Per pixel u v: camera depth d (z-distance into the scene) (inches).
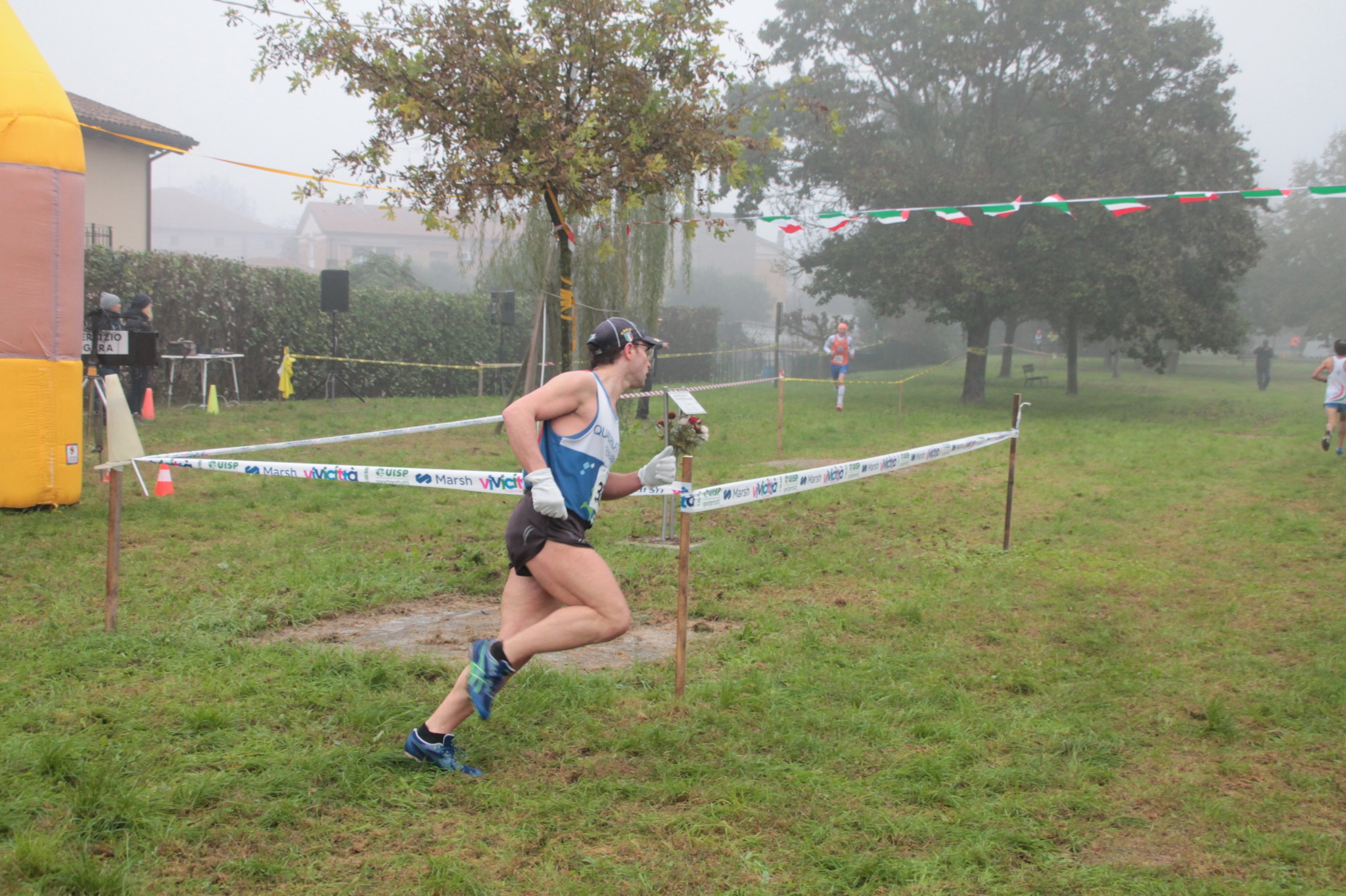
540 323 545.3
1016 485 428.5
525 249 554.9
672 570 261.7
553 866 112.3
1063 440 619.2
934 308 1044.5
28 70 297.0
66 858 108.3
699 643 203.3
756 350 1376.7
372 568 252.8
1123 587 258.2
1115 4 911.7
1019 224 909.8
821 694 172.2
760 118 375.9
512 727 152.5
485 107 336.8
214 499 341.7
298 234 2787.9
